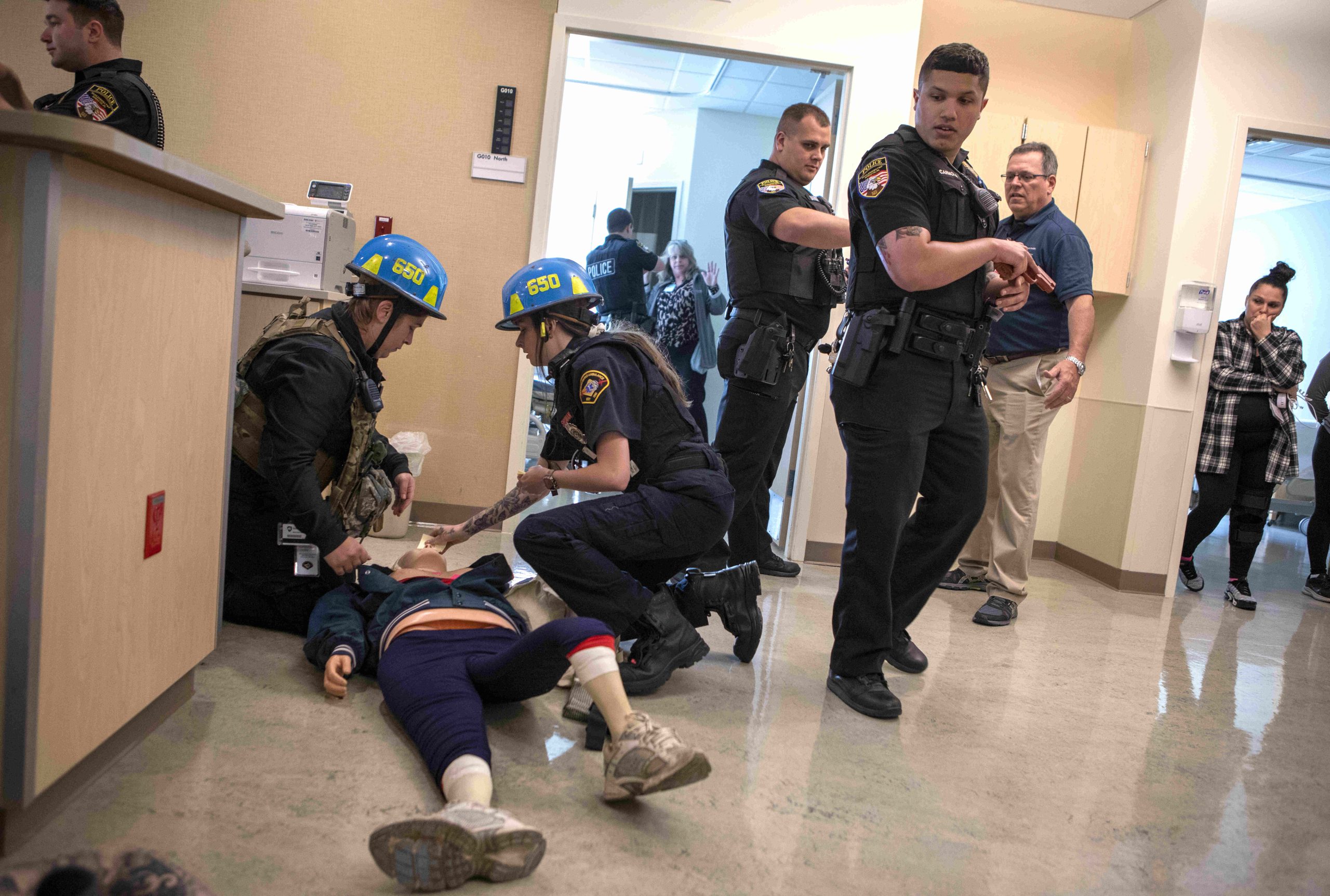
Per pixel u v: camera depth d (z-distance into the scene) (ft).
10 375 3.60
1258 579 15.15
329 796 4.76
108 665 4.43
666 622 6.99
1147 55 13.55
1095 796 5.95
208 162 11.85
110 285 4.10
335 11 11.78
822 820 5.17
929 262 6.21
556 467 7.47
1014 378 10.88
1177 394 12.72
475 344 12.34
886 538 6.94
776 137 9.78
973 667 8.61
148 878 3.08
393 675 5.42
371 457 7.27
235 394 6.25
